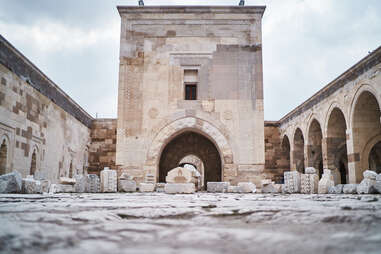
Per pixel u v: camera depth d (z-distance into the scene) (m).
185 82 23.64
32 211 4.11
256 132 22.77
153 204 5.54
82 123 29.55
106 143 32.06
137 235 2.41
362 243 2.04
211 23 23.88
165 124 22.84
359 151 19.59
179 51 23.61
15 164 17.39
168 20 23.92
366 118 19.77
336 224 2.97
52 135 22.56
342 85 21.08
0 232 2.40
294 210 4.15
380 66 16.80
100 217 3.44
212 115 22.95
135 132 22.70
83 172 30.25
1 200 6.80
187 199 7.91
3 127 16.06
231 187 18.95
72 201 6.59
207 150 27.53
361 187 13.07
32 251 1.89
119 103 22.84
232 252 1.87
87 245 2.05
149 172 22.30
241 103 23.09
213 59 23.56
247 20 23.92
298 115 29.19
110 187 16.73
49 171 22.12
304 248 1.94
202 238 2.28
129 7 23.84
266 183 19.08
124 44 23.55
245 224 3.11
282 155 33.84
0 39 15.35
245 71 23.47
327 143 23.33
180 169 16.14
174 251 1.88
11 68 16.67
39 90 20.28
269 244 2.08
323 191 15.08
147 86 23.22
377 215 3.43
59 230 2.59
